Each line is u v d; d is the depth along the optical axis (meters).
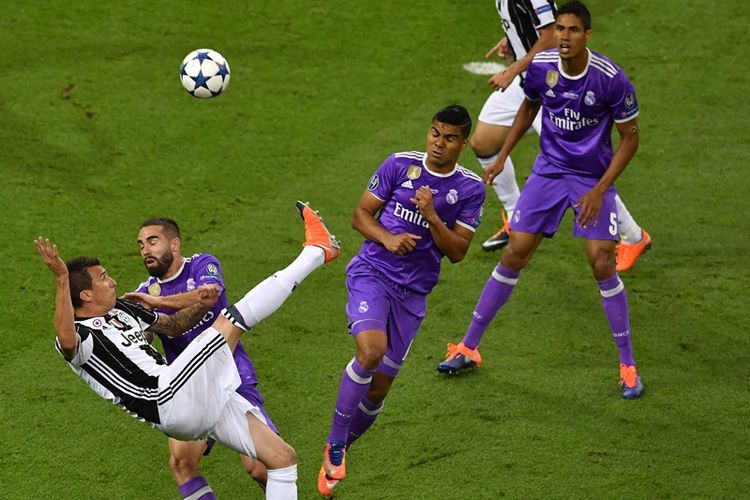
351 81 34.38
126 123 31.69
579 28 20.64
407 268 19.52
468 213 19.50
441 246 19.02
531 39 25.44
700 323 24.41
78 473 19.80
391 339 19.77
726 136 32.19
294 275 17.38
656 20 38.28
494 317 24.67
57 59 34.47
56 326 15.91
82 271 16.45
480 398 21.92
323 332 23.95
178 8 37.66
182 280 18.45
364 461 20.17
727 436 20.73
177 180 29.39
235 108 32.78
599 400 21.84
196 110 32.53
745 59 36.06
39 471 19.80
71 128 31.30
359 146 31.12
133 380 16.50
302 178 29.64
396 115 32.75
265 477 18.53
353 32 36.97
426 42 36.53
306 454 20.42
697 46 36.78
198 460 18.03
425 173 19.33
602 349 23.58
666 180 30.20
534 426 21.05
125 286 25.14
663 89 34.50
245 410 17.25
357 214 19.62
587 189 21.91
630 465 19.95
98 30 36.12
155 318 17.58
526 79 21.95
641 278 26.19
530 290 25.67
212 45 35.78
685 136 32.19
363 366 18.56
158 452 20.42
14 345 23.12
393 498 19.17
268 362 22.91
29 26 36.09
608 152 21.98
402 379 22.58
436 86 34.25
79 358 16.44
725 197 29.42
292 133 31.70
